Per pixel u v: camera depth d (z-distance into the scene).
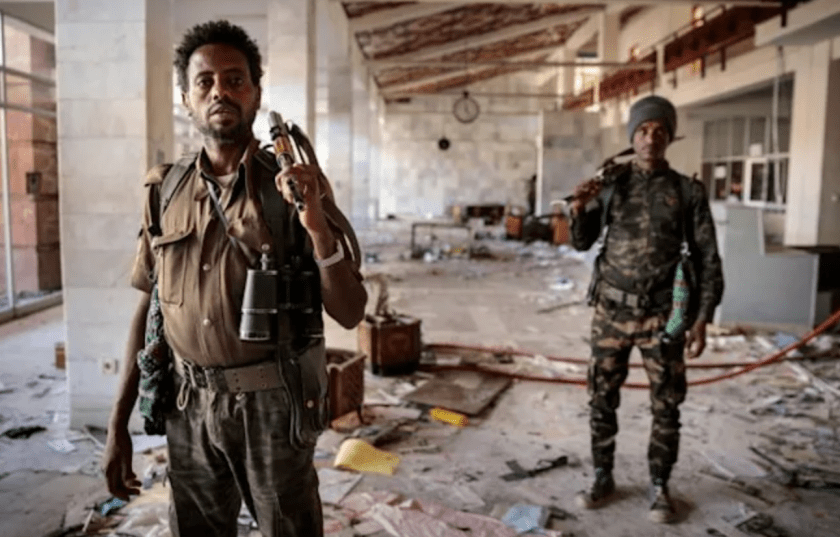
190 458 1.96
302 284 1.82
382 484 3.83
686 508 3.57
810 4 9.45
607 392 3.59
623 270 3.47
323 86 15.59
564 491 3.78
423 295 10.17
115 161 4.47
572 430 4.73
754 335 7.50
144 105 4.43
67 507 3.50
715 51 13.50
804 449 4.37
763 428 4.75
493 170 31.25
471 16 16.75
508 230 20.14
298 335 1.85
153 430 1.96
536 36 23.17
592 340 3.62
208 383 1.84
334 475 3.89
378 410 5.00
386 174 31.23
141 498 3.59
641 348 3.50
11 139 9.34
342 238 1.81
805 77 11.50
